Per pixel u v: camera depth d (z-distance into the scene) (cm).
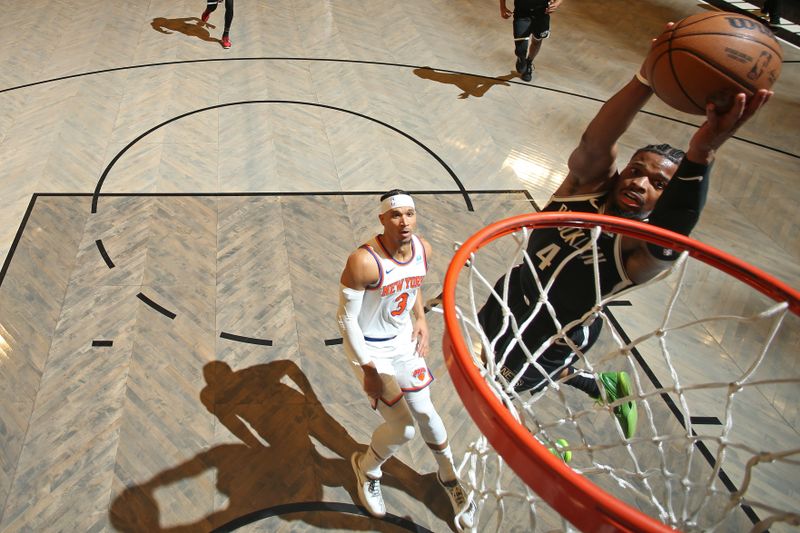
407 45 768
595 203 242
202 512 298
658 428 355
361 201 509
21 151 538
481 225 496
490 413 144
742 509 315
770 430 361
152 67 680
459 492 302
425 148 582
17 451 316
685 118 659
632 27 873
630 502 309
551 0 655
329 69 702
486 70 725
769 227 525
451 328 163
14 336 372
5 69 661
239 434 334
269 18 815
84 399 343
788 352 413
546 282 252
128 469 312
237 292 416
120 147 551
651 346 407
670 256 216
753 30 183
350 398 359
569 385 337
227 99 632
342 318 252
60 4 822
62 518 291
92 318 389
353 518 303
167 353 372
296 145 570
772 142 643
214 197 499
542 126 629
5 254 430
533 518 216
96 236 452
